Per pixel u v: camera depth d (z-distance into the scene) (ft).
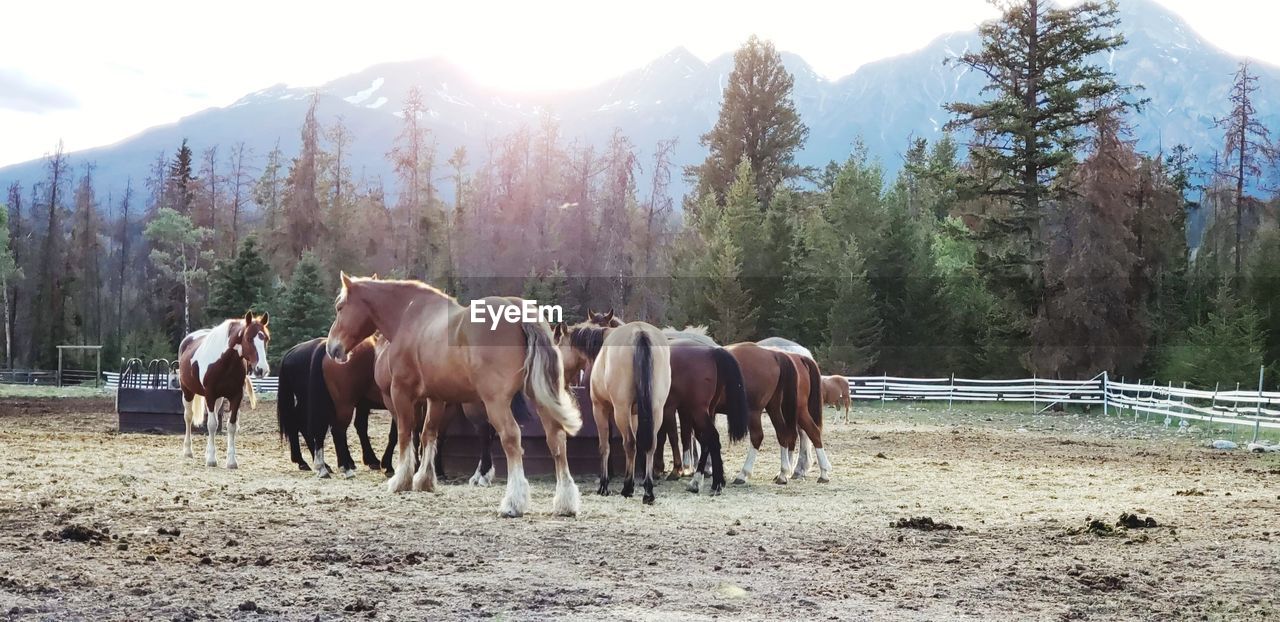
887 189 202.28
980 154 133.49
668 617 19.11
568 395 32.45
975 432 79.87
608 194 179.83
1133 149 136.87
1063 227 125.29
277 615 18.78
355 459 52.29
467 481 43.09
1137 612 20.29
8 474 38.81
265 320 45.24
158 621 18.12
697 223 177.37
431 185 228.84
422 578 21.98
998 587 22.20
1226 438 72.33
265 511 31.14
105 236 272.72
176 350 207.10
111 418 85.10
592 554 25.11
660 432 45.27
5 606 18.76
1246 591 22.03
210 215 261.85
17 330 225.76
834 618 19.33
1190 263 156.46
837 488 41.52
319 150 237.45
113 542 25.18
